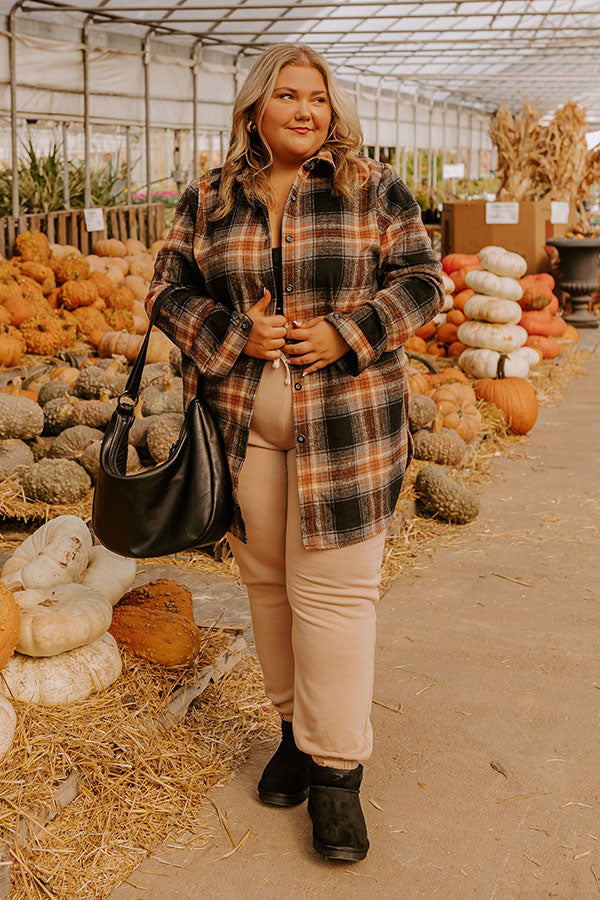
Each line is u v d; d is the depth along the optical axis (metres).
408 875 2.14
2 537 4.05
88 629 2.53
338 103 2.05
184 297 2.16
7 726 2.26
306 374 2.04
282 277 2.04
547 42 16.47
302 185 2.04
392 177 2.10
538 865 2.18
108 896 2.04
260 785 2.38
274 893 2.07
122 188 12.89
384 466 2.10
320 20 12.55
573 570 4.04
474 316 7.25
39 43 9.98
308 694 2.15
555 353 9.04
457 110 24.25
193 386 2.19
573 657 3.22
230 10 11.49
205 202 2.16
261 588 2.29
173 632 2.80
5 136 15.33
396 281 2.08
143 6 10.52
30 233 8.23
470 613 3.59
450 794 2.44
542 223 10.66
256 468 2.14
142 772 2.37
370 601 2.15
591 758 2.61
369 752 2.20
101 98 11.12
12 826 2.08
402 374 2.16
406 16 12.57
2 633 2.31
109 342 6.55
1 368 6.80
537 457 5.91
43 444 4.48
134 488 2.06
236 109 2.08
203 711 2.75
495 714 2.85
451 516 4.59
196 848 2.21
